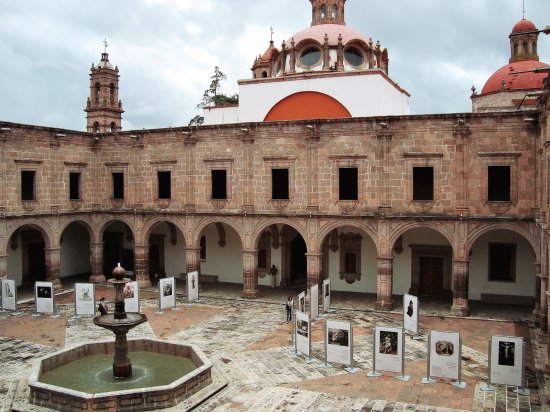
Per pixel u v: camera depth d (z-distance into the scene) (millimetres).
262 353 25031
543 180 26469
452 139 31844
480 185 31469
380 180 33188
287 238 40750
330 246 39312
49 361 21891
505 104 45594
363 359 24125
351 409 18875
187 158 38094
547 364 22234
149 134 39375
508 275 35531
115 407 18312
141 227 40125
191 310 33719
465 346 26031
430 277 37344
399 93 45375
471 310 33375
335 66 42250
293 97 40844
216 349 25688
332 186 34344
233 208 36938
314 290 31453
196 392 20016
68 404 18469
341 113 39594
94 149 41375
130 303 32656
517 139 30672
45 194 37500
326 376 22078
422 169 32656
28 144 36219
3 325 30172
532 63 46375
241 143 36469
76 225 45812
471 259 36156
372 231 33594
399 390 20547
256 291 37125
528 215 30578
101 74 51344
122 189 40906
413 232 37219
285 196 35781
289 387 20922
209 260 43125
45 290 32312
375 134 33188
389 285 33375
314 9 47969
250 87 41906
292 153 35188
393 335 21906
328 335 23234
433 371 21406
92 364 22812
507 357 20438
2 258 34594
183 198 38531
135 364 22812
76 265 45969
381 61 45594
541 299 27875
